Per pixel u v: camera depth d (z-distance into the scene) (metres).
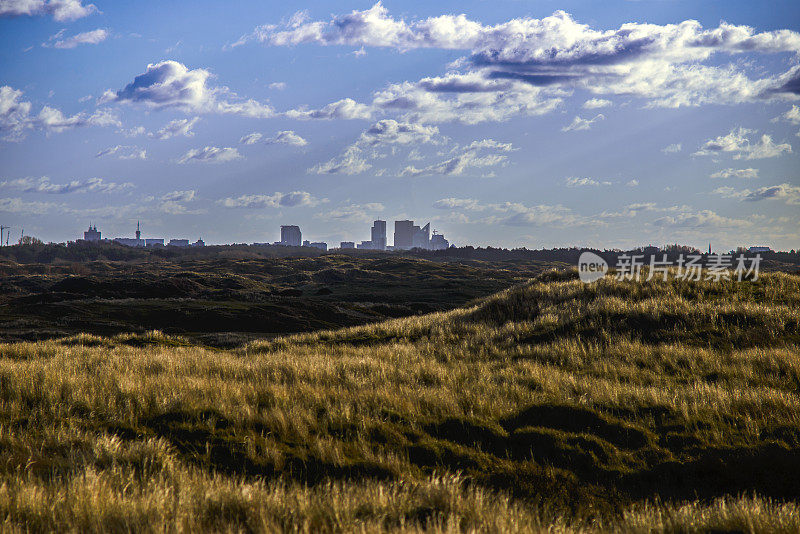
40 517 4.89
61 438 7.75
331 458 7.64
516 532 5.17
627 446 8.83
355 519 5.16
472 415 9.70
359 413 9.44
